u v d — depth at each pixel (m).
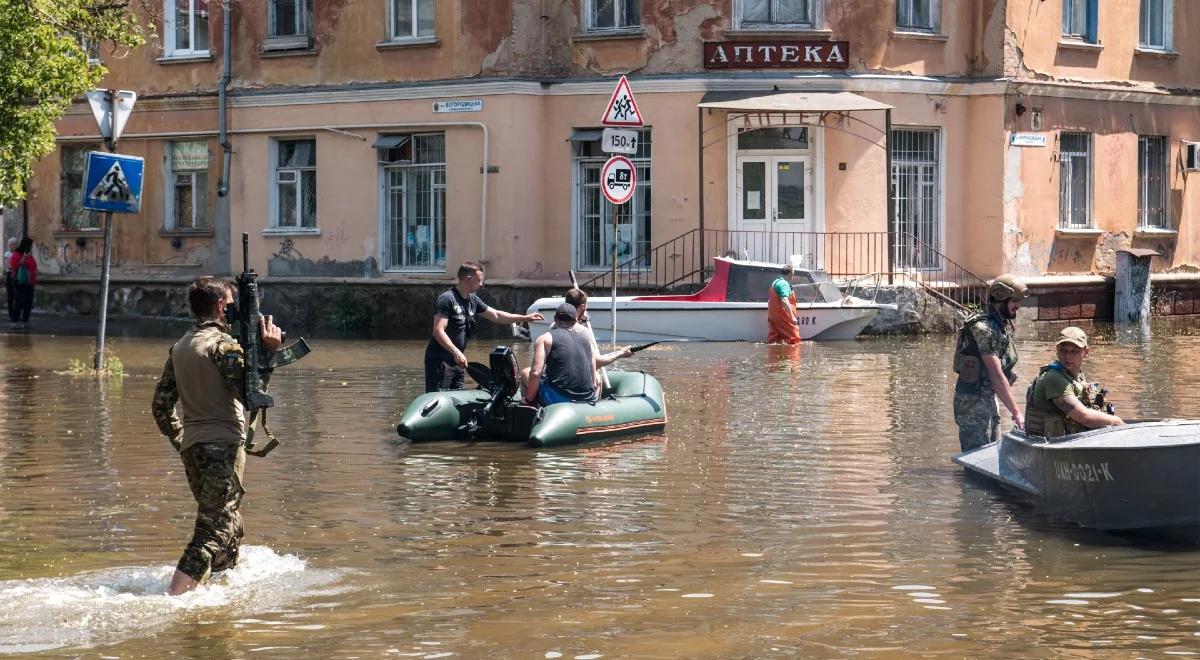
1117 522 10.24
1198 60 35.34
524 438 14.70
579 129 30.98
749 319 26.91
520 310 30.58
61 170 36.25
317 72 32.62
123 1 28.45
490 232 30.86
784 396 18.33
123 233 35.38
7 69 22.42
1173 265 35.09
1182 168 35.12
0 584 9.02
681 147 30.19
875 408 17.14
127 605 8.54
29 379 20.66
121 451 14.14
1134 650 7.69
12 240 36.25
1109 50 33.31
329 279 32.50
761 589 8.91
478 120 30.89
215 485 8.98
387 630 8.07
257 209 33.56
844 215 30.30
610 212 30.92
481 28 30.83
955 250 31.50
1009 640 7.86
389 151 32.22
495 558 9.70
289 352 9.12
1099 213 33.28
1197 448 9.70
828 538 10.30
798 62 29.83
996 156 31.19
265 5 33.12
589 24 30.94
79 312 35.97
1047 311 31.97
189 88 34.09
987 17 31.23
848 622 8.20
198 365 8.98
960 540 10.22
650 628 8.09
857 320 27.45
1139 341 26.61
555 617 8.31
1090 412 11.26
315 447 14.38
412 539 10.27
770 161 30.30
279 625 8.16
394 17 31.89
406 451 14.13
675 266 30.28
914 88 30.62
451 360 15.91
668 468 13.13
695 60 30.05
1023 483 11.41
